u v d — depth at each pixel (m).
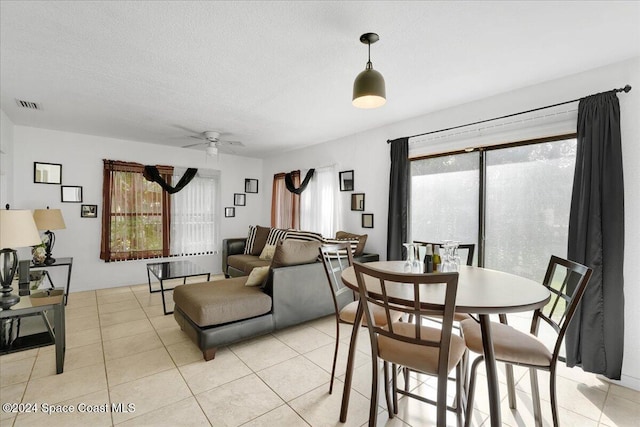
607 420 1.83
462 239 3.20
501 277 1.86
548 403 1.98
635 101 2.17
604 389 2.13
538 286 1.64
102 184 4.62
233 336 2.60
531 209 2.74
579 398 2.03
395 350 1.49
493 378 1.38
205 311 2.47
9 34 1.94
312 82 2.66
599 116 2.23
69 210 4.38
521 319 2.83
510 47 2.08
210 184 5.68
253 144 5.08
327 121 3.79
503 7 1.67
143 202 4.92
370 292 1.55
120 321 3.32
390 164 3.83
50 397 1.98
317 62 2.30
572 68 2.37
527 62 2.29
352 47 2.08
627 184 2.18
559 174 2.58
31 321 2.57
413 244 2.16
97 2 1.64
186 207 5.38
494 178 2.98
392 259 3.63
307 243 3.16
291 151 5.58
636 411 1.91
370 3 1.64
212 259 5.73
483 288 1.59
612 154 2.18
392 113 3.46
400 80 2.60
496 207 2.96
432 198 3.48
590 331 2.22
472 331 1.71
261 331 2.78
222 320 2.56
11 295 2.28
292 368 2.39
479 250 3.05
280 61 2.29
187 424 1.75
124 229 4.75
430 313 1.27
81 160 4.46
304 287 3.09
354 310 2.10
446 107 3.27
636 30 1.87
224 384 2.16
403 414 1.88
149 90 2.84
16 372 2.27
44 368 2.33
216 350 2.65
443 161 3.38
